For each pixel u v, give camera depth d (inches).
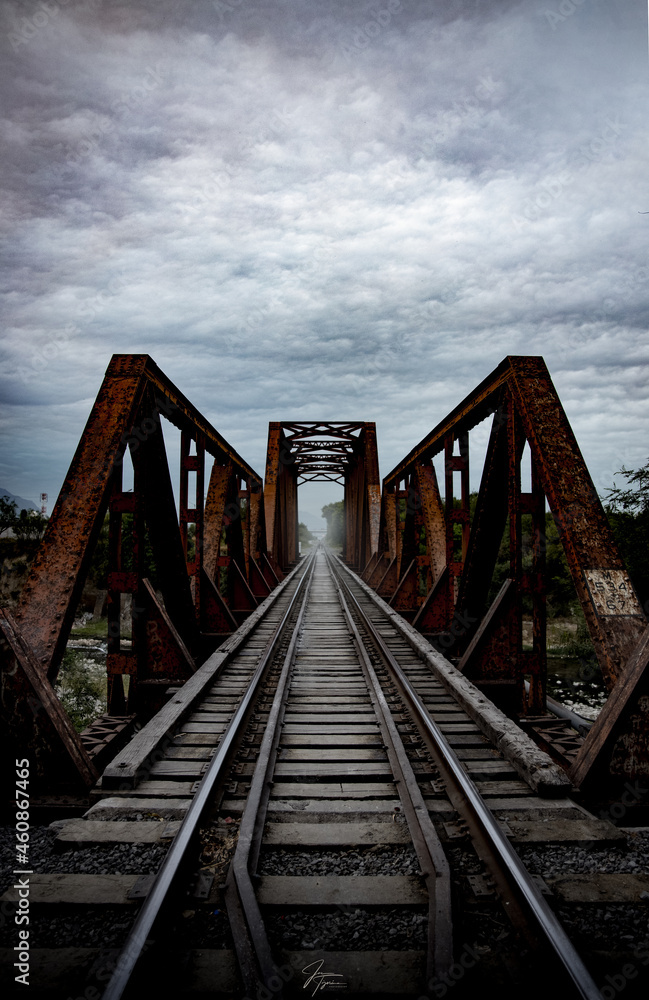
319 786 177.0
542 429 238.7
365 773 185.2
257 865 132.6
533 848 139.7
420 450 503.5
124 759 176.1
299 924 113.3
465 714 242.5
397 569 700.7
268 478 1018.7
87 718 505.0
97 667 716.0
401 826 150.8
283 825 151.1
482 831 141.6
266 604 568.7
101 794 161.6
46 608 190.9
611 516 528.1
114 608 272.8
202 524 406.6
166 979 97.7
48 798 162.2
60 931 108.7
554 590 703.1
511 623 284.5
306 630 473.7
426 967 99.3
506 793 167.6
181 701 236.2
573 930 109.8
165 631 281.9
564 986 93.4
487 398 307.9
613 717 166.2
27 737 163.3
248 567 678.5
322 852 139.9
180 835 132.1
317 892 122.1
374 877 127.8
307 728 230.1
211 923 112.3
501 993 94.4
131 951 94.7
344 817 155.8
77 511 211.9
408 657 357.7
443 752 184.9
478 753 198.8
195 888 121.3
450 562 406.6
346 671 328.5
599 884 124.0
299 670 330.6
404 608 583.5
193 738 210.7
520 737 197.8
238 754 196.9
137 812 153.0
